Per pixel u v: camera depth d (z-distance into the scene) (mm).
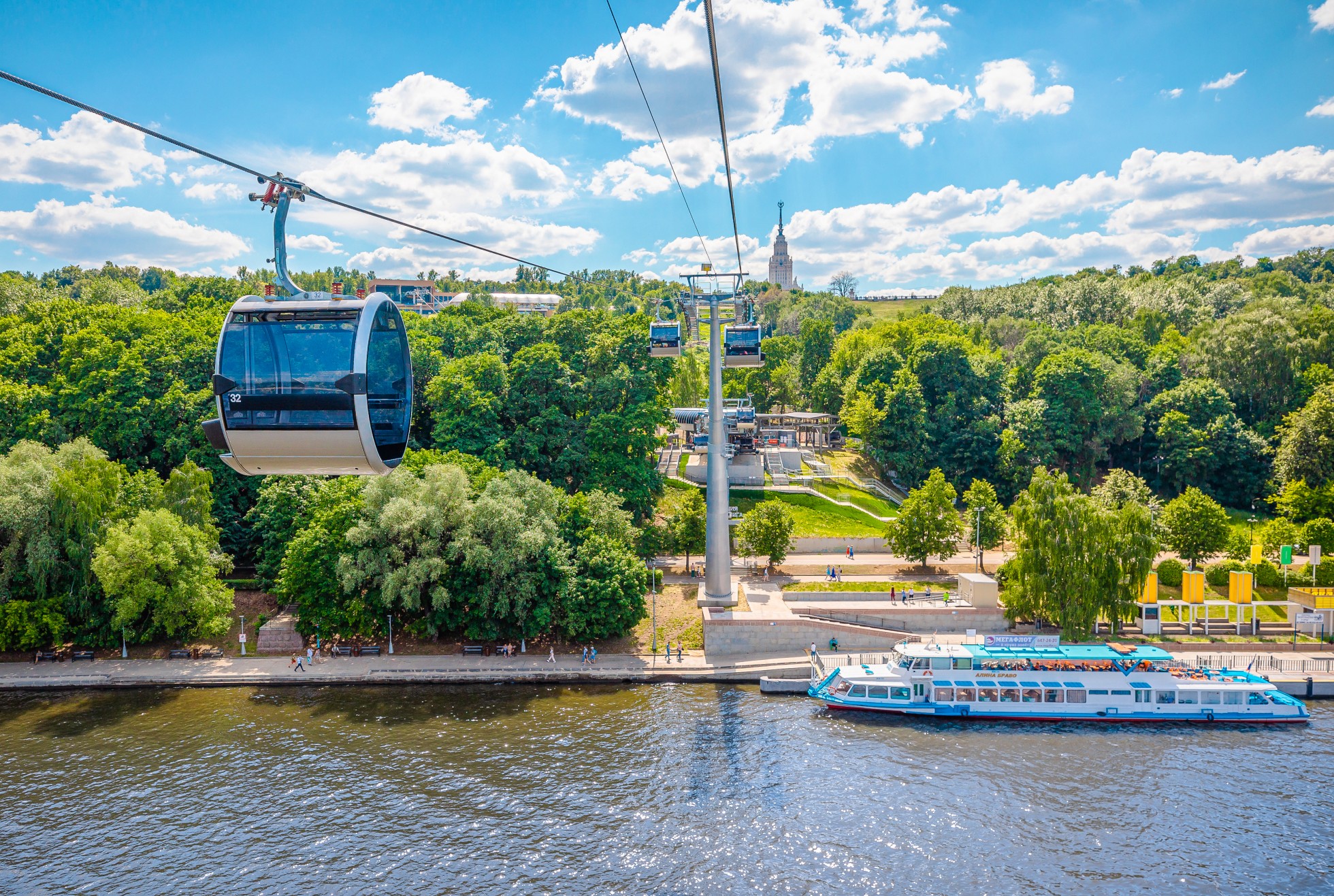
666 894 39312
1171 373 132375
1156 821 46031
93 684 65750
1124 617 74125
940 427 125750
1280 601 80688
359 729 57719
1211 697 61812
